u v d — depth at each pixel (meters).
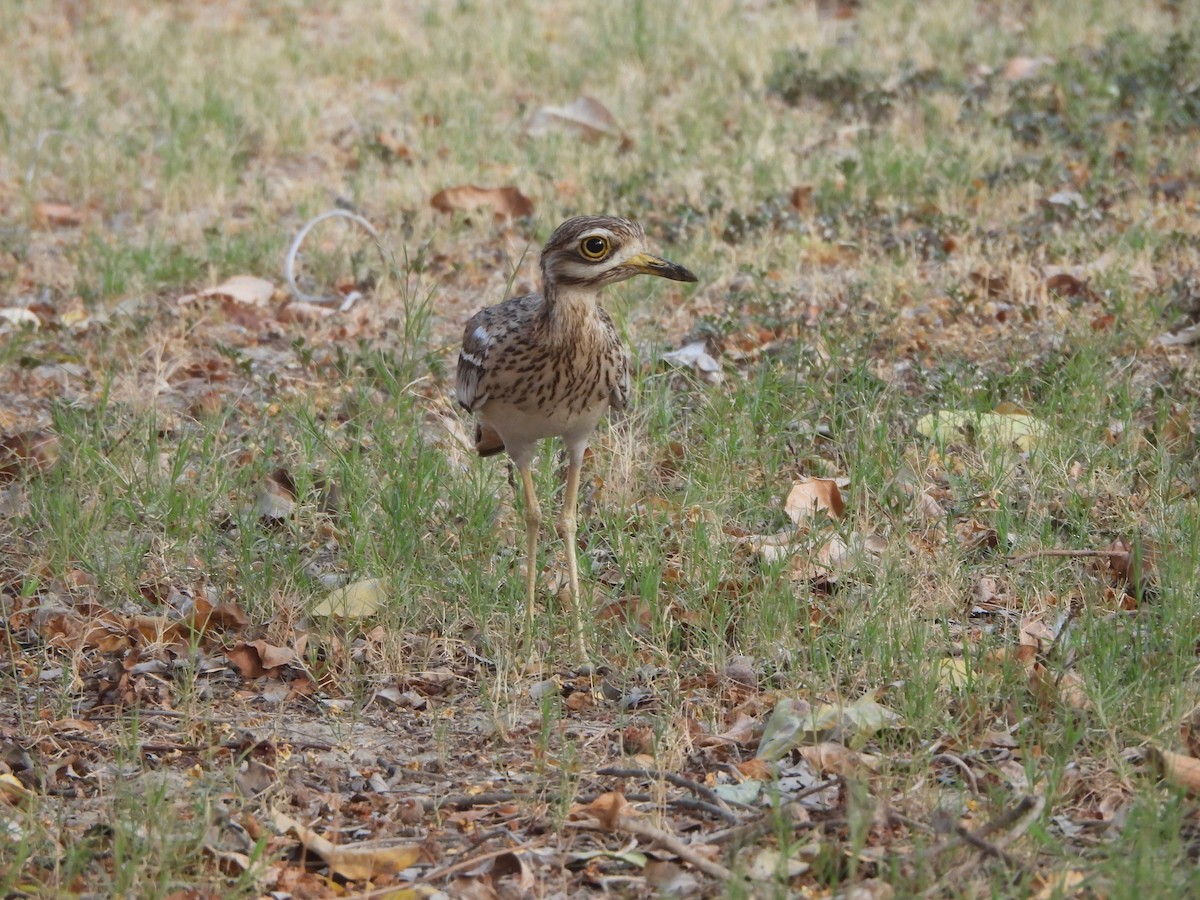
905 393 12.34
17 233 16.81
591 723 8.62
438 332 14.30
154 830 7.41
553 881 7.18
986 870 6.86
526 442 9.62
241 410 12.82
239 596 9.98
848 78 20.25
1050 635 9.04
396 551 10.05
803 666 8.91
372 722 8.73
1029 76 20.25
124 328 14.23
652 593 9.45
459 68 22.69
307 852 7.44
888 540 10.02
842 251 15.53
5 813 7.61
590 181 17.53
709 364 12.96
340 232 16.69
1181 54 19.70
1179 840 6.96
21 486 11.28
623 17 24.09
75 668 9.10
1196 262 14.51
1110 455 10.88
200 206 17.92
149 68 22.91
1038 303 13.92
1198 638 8.64
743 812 7.63
